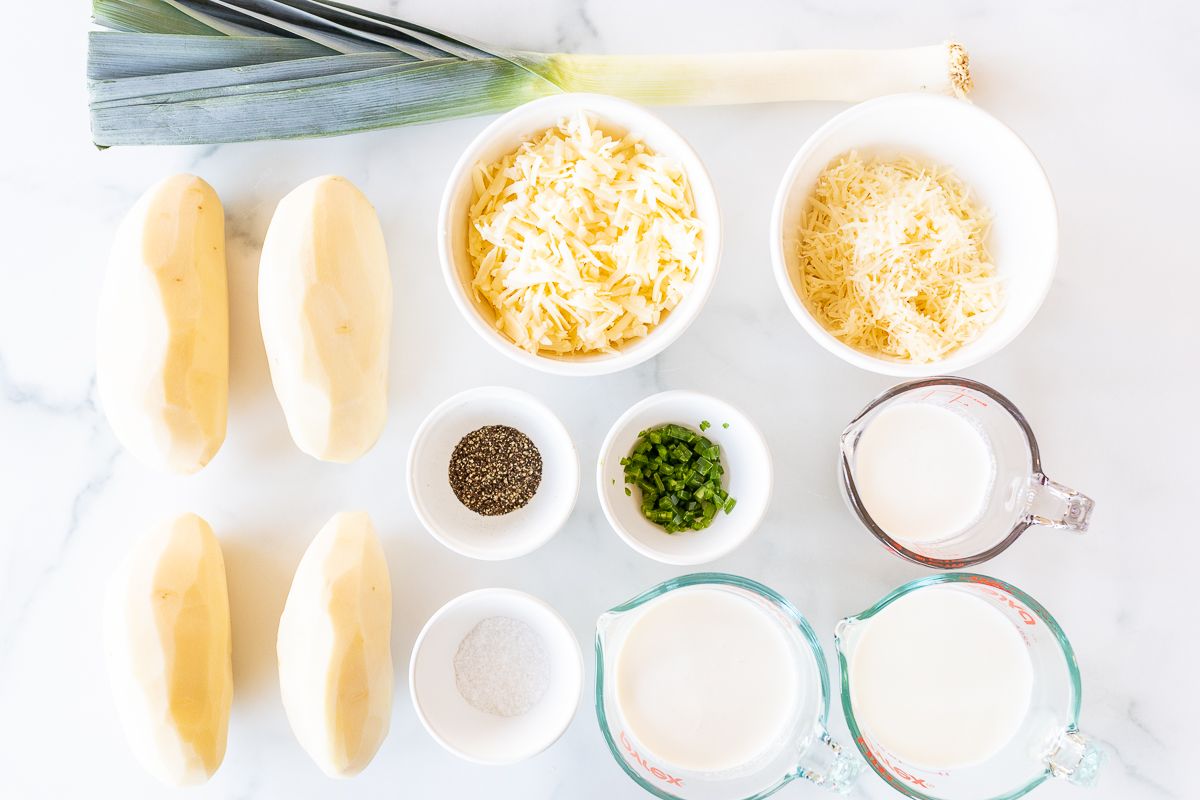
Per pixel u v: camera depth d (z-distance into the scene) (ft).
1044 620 1.89
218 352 1.95
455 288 1.82
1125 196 2.09
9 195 2.06
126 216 1.99
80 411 2.07
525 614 2.01
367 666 1.91
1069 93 2.08
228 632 2.00
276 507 2.06
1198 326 2.09
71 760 2.07
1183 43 2.09
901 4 2.07
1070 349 2.08
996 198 1.92
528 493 2.04
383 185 2.06
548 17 2.06
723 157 2.06
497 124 1.84
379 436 1.98
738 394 2.07
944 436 2.01
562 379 2.06
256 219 2.06
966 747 2.01
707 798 1.95
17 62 2.06
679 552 1.94
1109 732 2.08
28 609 2.07
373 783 2.06
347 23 1.94
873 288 1.86
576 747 2.06
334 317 1.88
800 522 2.07
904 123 1.89
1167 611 2.08
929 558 1.89
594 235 1.88
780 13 2.07
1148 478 2.08
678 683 2.02
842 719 2.04
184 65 1.91
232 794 2.06
